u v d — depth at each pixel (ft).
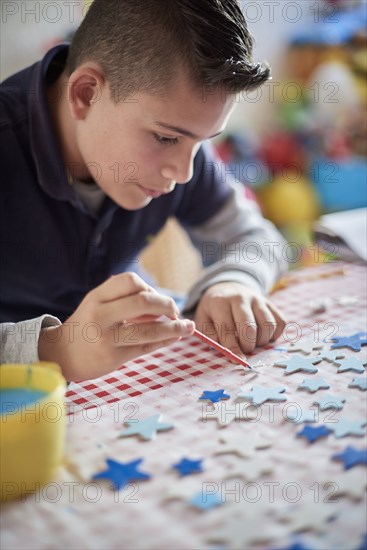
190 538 1.58
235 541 1.57
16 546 1.58
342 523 1.62
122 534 1.61
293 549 1.53
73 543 1.58
